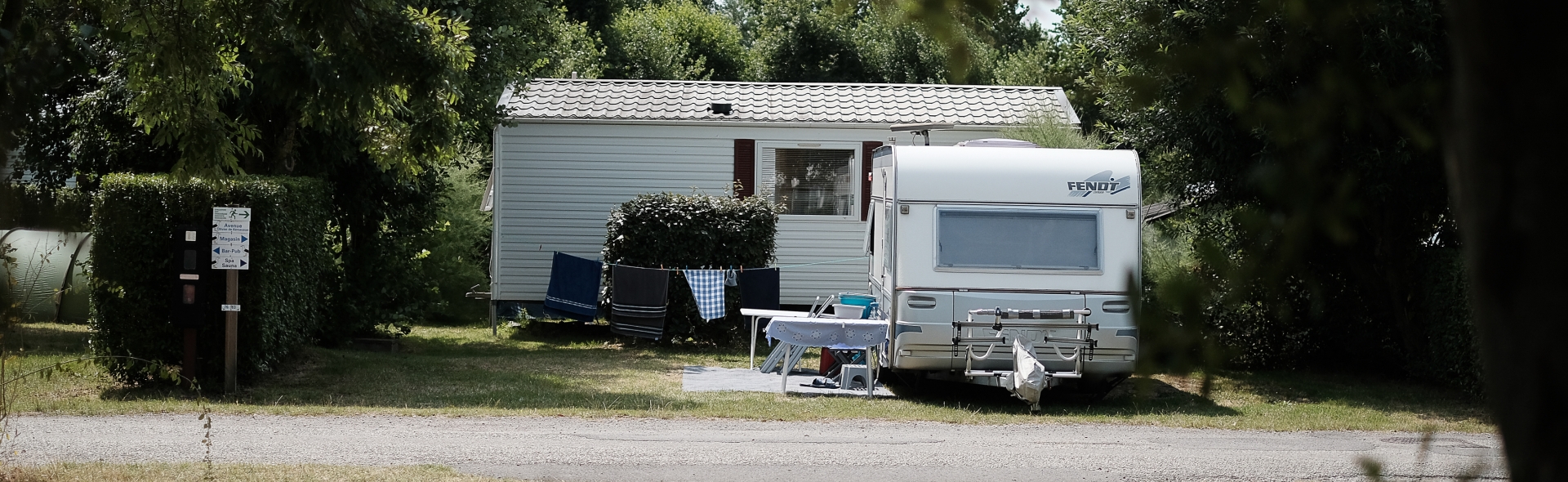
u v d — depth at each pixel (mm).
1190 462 7562
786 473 6863
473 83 13180
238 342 10102
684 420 8844
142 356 9734
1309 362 13711
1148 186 13180
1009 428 8891
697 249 15047
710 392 10688
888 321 10594
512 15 14172
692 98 17172
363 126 8758
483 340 15977
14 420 7887
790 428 8578
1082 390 10969
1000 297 10164
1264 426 9297
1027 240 10297
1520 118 1033
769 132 16469
